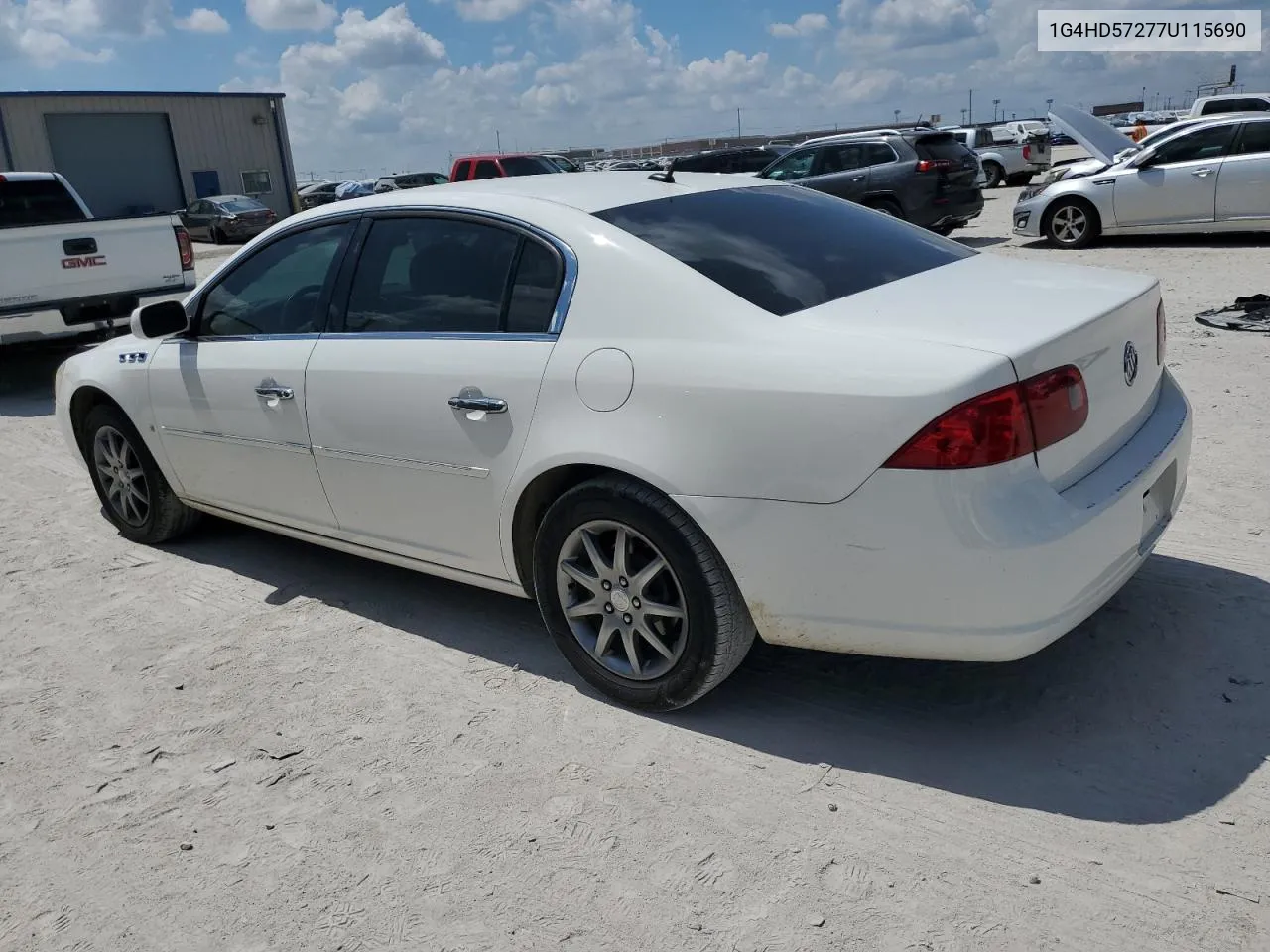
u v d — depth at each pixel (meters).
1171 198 13.01
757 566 2.82
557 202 3.41
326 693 3.52
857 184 14.64
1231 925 2.25
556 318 3.20
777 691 3.34
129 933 2.49
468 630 3.92
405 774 3.03
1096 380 2.81
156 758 3.21
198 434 4.35
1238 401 6.00
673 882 2.52
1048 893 2.38
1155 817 2.61
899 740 3.03
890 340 2.69
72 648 3.99
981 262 3.55
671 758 3.02
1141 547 2.94
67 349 11.60
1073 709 3.10
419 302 3.59
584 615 3.29
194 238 31.33
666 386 2.90
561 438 3.10
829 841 2.62
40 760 3.24
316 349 3.82
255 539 5.05
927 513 2.56
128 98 34.03
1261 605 3.59
